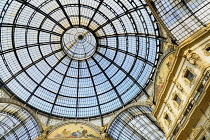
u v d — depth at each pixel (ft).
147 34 76.13
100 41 97.96
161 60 74.13
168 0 61.67
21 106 87.66
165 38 66.23
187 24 59.98
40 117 94.48
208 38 52.54
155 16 61.05
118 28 88.74
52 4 81.87
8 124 92.58
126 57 95.81
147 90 88.69
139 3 70.69
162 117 73.67
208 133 50.34
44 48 95.71
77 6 84.43
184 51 58.65
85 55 107.65
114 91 104.06
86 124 97.60
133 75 96.27
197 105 52.49
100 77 106.73
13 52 85.66
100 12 85.46
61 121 98.32
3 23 75.61
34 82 97.19
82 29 100.94
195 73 54.65
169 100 68.33
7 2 72.02
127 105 94.12
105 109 103.09
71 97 107.34
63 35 96.94
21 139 96.89
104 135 90.74
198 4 57.72
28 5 76.43
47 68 100.58
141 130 101.14
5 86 84.58
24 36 85.92
